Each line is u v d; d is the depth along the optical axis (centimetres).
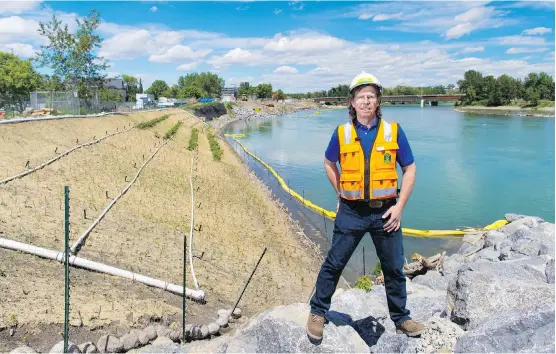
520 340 468
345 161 447
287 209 2723
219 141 6050
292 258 1805
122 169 2420
